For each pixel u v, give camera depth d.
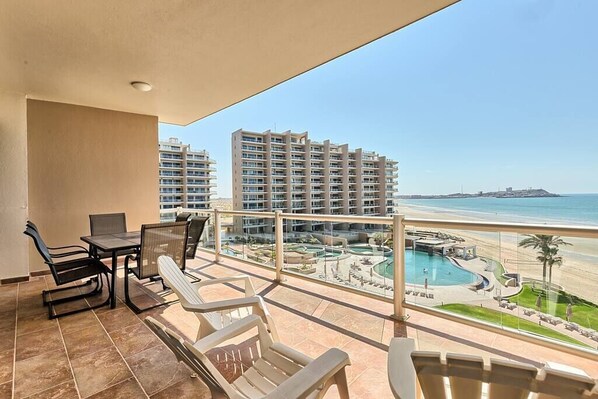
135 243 3.35
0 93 3.96
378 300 2.80
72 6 2.23
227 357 2.13
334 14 2.41
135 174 5.19
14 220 4.07
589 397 0.66
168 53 3.00
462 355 0.77
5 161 4.02
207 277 4.01
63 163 4.54
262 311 1.89
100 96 4.23
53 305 3.12
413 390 0.84
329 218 3.22
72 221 4.62
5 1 2.15
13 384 1.84
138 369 2.00
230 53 3.02
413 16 2.45
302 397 0.95
